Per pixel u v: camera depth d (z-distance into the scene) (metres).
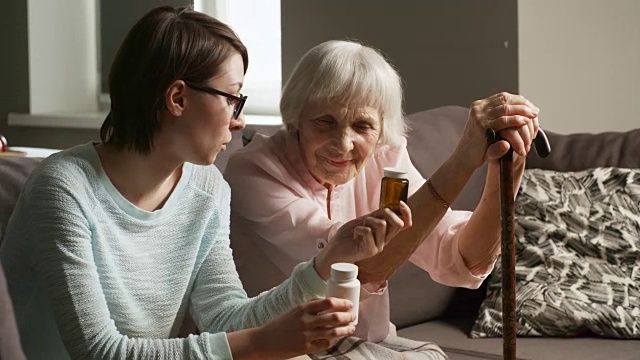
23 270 1.43
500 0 3.35
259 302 1.55
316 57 1.77
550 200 2.46
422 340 2.27
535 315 2.28
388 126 1.83
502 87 3.37
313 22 3.93
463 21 3.47
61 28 4.92
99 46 5.02
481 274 1.78
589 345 2.21
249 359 1.35
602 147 2.64
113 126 1.47
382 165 1.96
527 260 2.38
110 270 1.46
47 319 1.46
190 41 1.42
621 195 2.44
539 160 2.69
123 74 1.44
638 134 2.65
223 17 4.43
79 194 1.41
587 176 2.50
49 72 4.91
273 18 4.29
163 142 1.46
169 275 1.55
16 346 0.93
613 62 3.64
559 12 3.44
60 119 4.73
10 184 1.64
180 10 1.47
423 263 1.85
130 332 1.50
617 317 2.23
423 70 3.61
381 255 1.58
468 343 2.25
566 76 3.48
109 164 1.47
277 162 1.86
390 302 2.30
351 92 1.74
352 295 1.34
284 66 4.05
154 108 1.43
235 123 1.49
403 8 3.64
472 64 3.45
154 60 1.42
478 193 2.58
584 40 3.53
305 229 1.79
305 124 1.79
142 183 1.49
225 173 1.92
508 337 1.31
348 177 1.82
